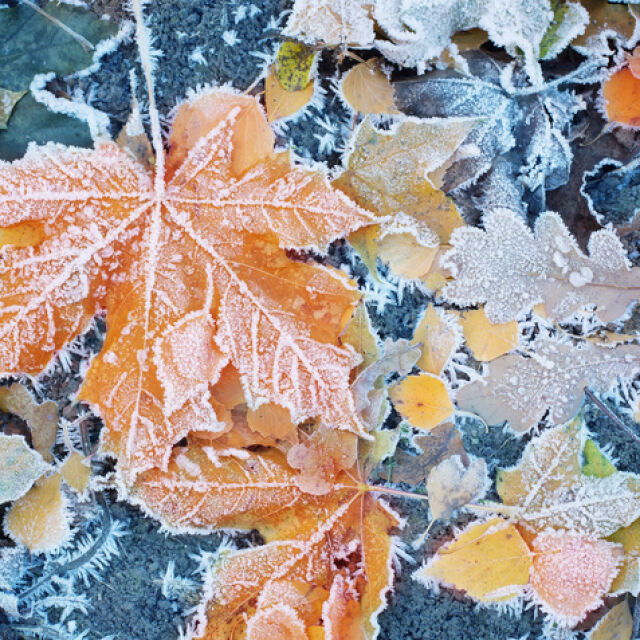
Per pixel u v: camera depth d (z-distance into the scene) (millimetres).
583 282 843
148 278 809
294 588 820
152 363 809
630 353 847
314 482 821
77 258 804
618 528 835
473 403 840
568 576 831
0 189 798
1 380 831
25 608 831
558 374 844
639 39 848
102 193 805
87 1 832
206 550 836
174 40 836
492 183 846
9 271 801
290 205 812
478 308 845
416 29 827
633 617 839
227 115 812
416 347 836
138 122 810
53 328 808
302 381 814
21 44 824
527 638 843
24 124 823
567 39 842
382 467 838
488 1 829
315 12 822
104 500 832
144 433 811
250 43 839
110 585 833
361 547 825
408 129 826
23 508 826
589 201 850
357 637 819
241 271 812
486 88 841
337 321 816
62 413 833
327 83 842
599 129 856
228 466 821
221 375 817
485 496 843
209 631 821
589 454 838
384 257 834
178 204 810
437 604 839
